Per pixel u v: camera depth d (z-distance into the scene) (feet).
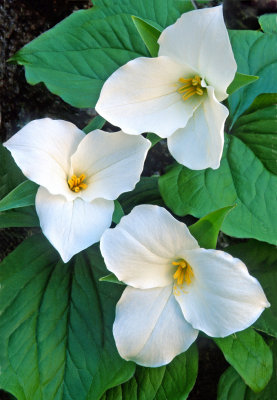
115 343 1.59
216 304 1.46
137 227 1.44
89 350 1.62
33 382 1.59
